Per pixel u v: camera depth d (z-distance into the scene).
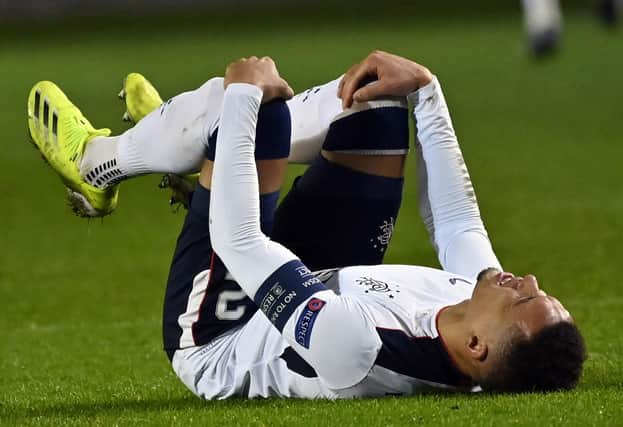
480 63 73.69
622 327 19.64
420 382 12.56
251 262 12.73
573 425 11.54
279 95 13.41
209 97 13.73
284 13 102.81
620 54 76.44
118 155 14.74
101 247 30.94
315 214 14.80
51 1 100.06
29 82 67.50
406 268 13.34
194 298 13.66
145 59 76.31
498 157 44.31
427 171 14.88
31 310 24.20
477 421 11.64
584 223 32.00
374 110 14.57
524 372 12.07
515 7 102.75
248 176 12.97
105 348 19.69
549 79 67.06
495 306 12.10
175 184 15.69
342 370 12.35
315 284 12.61
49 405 14.38
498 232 31.23
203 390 13.65
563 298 23.41
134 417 12.71
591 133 49.75
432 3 105.12
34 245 31.38
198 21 100.19
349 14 101.56
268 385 13.11
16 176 41.53
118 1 101.69
